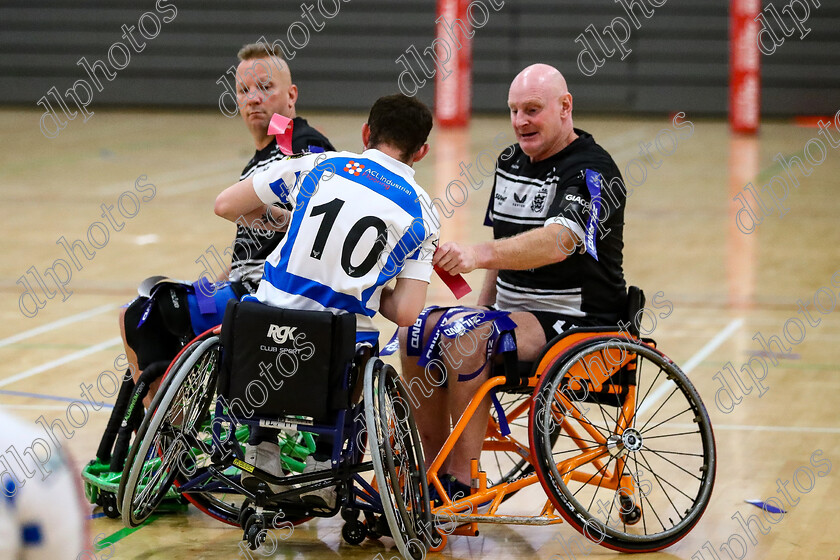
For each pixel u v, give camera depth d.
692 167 38.38
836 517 8.59
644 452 10.34
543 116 8.42
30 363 13.54
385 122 7.80
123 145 44.06
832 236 25.42
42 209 27.69
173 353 8.78
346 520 7.83
